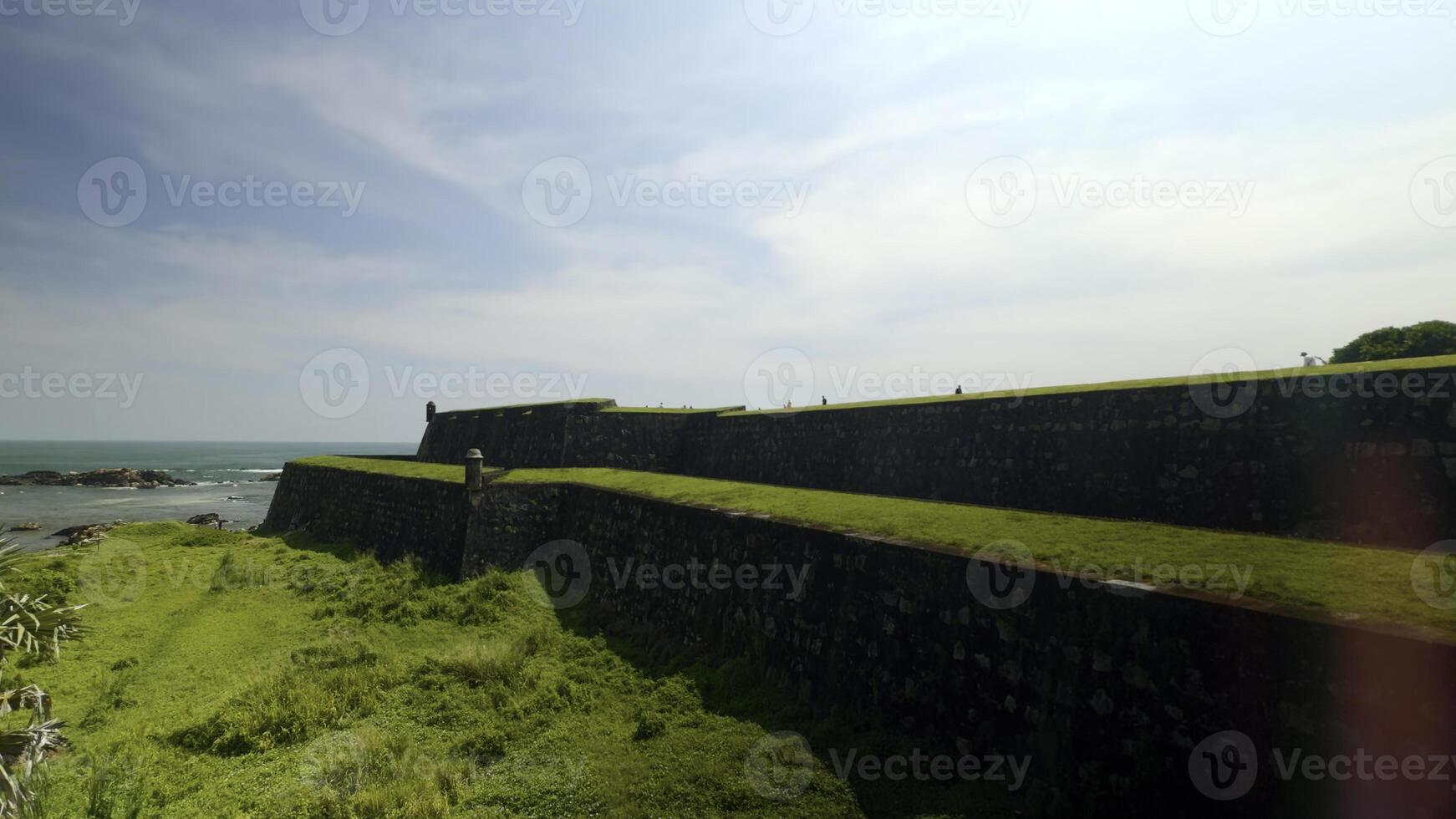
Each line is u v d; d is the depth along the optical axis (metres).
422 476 22.36
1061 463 12.88
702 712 10.16
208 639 13.98
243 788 8.23
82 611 16.19
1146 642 6.74
